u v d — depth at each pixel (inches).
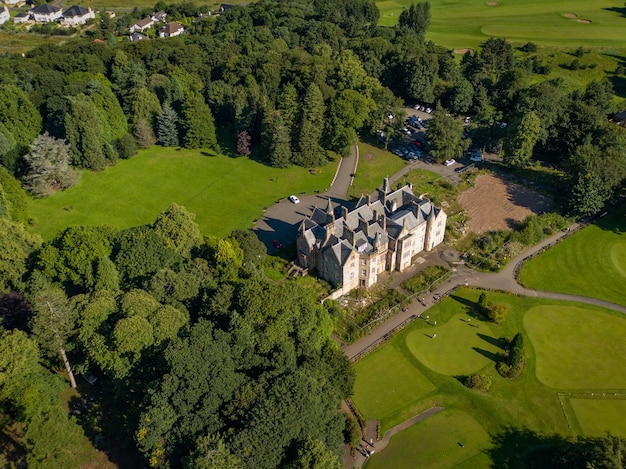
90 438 3868.1
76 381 4320.9
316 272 5561.0
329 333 4473.4
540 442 3954.2
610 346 4781.0
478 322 5039.4
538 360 4640.8
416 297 5319.9
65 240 4736.7
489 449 3912.4
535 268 5762.8
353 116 7573.8
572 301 5310.0
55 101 7844.5
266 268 5625.0
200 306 4466.0
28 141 7440.9
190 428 3336.6
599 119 7445.9
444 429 4060.0
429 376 4493.1
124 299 3998.5
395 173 7519.7
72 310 4010.8
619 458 3376.0
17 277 4719.5
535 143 7524.6
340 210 5989.2
